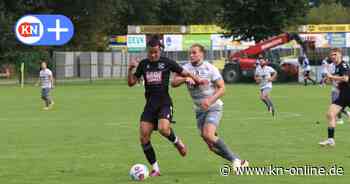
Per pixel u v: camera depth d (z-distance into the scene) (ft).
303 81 305.73
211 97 62.64
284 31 332.80
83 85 298.35
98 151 82.53
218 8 344.28
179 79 63.10
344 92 85.15
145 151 63.72
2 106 170.19
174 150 82.74
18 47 368.68
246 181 60.59
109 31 524.93
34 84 308.40
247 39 339.36
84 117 135.44
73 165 71.31
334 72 84.89
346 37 449.48
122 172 66.59
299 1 329.52
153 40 62.64
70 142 92.22
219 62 418.92
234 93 223.71
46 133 104.47
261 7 329.11
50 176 64.39
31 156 78.48
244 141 91.76
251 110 151.02
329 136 86.02
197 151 81.56
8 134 103.24
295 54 391.04
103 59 400.67
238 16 334.65
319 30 467.52
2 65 365.20
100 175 64.80
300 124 117.50
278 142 90.43
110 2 438.81
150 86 63.05
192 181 60.85
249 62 307.17
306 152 79.92
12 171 67.51
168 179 62.08
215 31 463.42
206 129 63.98
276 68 307.58
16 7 378.12
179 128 110.52
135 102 183.11
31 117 136.56
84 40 442.50
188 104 171.63
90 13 432.25
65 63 376.48
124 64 421.18
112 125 117.60
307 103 173.58
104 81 345.31
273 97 200.34
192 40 463.42
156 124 63.62
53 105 172.35
